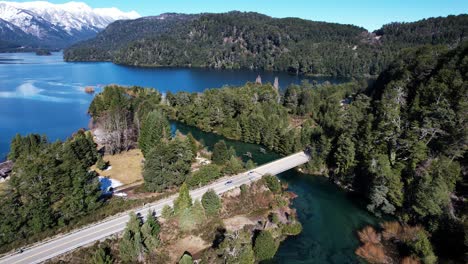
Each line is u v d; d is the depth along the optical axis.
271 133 115.12
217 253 54.41
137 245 52.53
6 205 53.47
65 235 56.09
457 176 68.50
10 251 51.50
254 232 63.94
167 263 54.53
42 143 94.00
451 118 76.31
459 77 92.19
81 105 174.88
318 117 139.88
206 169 79.00
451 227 58.78
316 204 78.38
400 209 72.06
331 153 94.69
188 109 143.12
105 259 49.94
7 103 174.12
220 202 68.38
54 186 59.03
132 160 94.25
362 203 78.81
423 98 94.81
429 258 54.34
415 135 77.31
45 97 193.00
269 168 90.38
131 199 69.38
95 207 63.41
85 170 64.81
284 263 57.25
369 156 80.50
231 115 138.12
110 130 100.44
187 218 62.00
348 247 62.31
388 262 57.59
